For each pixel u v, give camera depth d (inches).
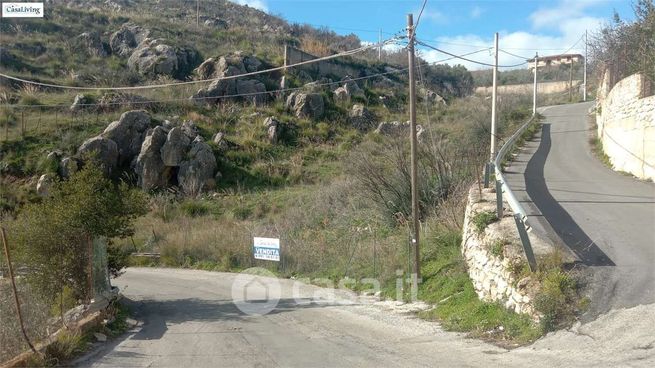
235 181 1321.4
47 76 1647.4
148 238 1027.9
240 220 1128.8
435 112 1851.6
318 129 1609.3
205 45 2022.6
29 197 1136.8
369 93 1940.2
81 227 486.0
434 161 845.2
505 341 345.4
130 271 893.8
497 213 495.8
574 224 500.1
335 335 405.7
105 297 487.2
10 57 1676.9
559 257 382.3
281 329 438.3
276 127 1520.7
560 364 282.2
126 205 552.1
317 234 899.4
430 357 323.9
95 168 543.8
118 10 2477.9
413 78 603.8
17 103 1439.5
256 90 1688.0
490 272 426.6
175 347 380.5
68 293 477.1
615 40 1159.0
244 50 1977.1
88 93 1519.4
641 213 538.3
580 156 1024.2
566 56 3617.1
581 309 335.0
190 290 709.3
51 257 478.0
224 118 1552.7
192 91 1630.2
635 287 348.8
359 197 979.9
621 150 868.6
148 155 1277.1
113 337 420.5
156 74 1753.2
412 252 595.2
